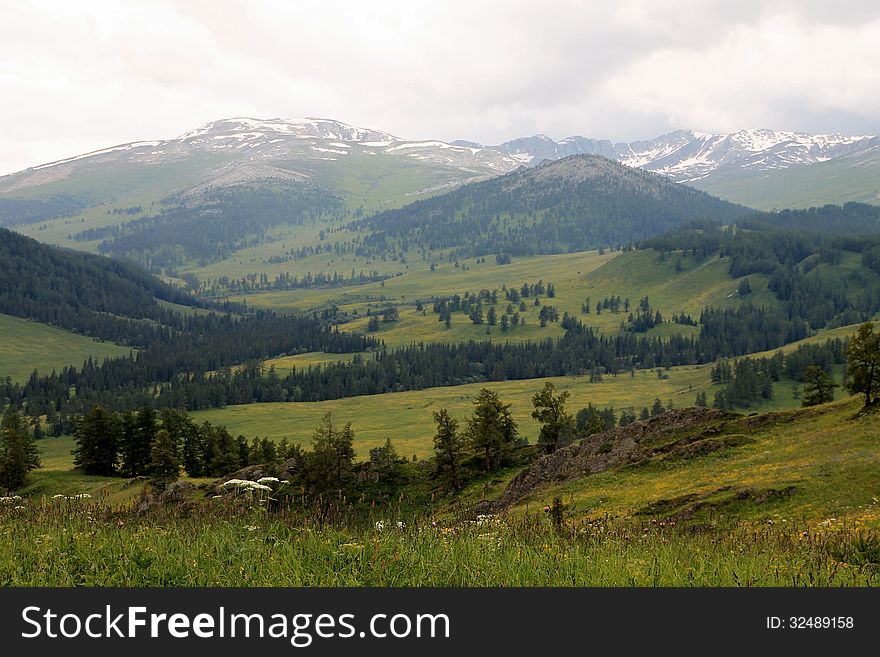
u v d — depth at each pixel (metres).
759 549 13.98
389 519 13.74
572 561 11.77
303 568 10.59
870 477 40.59
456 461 80.88
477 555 11.61
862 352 62.09
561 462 68.69
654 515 44.31
